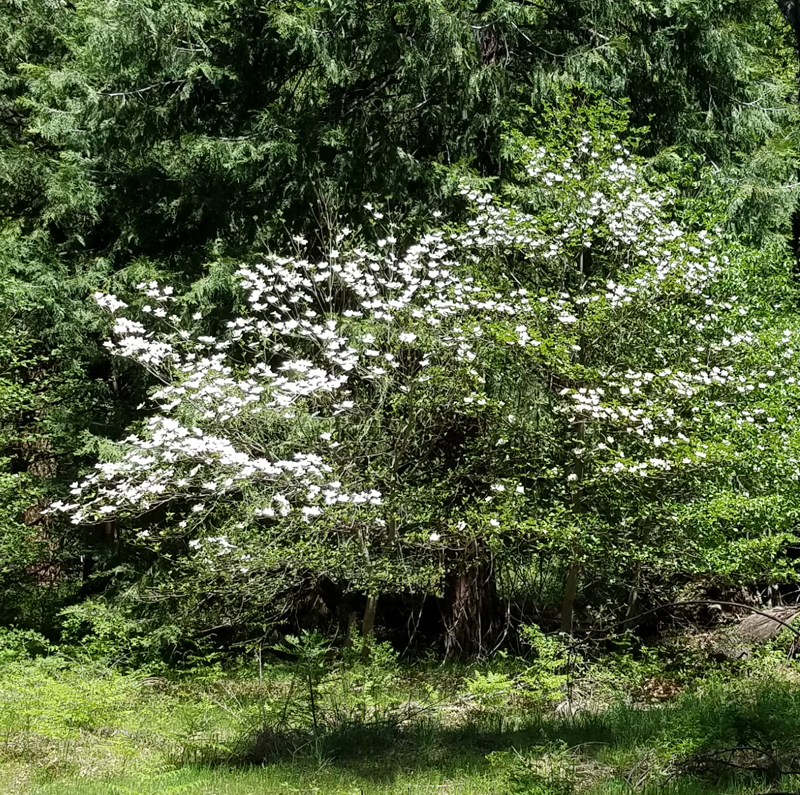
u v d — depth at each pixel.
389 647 10.66
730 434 10.67
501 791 6.49
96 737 8.56
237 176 13.16
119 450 13.05
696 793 6.00
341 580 13.46
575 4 13.66
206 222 13.60
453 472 11.90
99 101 13.84
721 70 14.48
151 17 12.88
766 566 11.13
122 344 10.98
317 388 10.94
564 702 9.45
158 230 14.08
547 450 11.66
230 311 12.70
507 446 11.75
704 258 11.41
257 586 11.59
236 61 13.54
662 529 11.42
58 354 14.88
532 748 7.36
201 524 12.36
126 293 13.30
